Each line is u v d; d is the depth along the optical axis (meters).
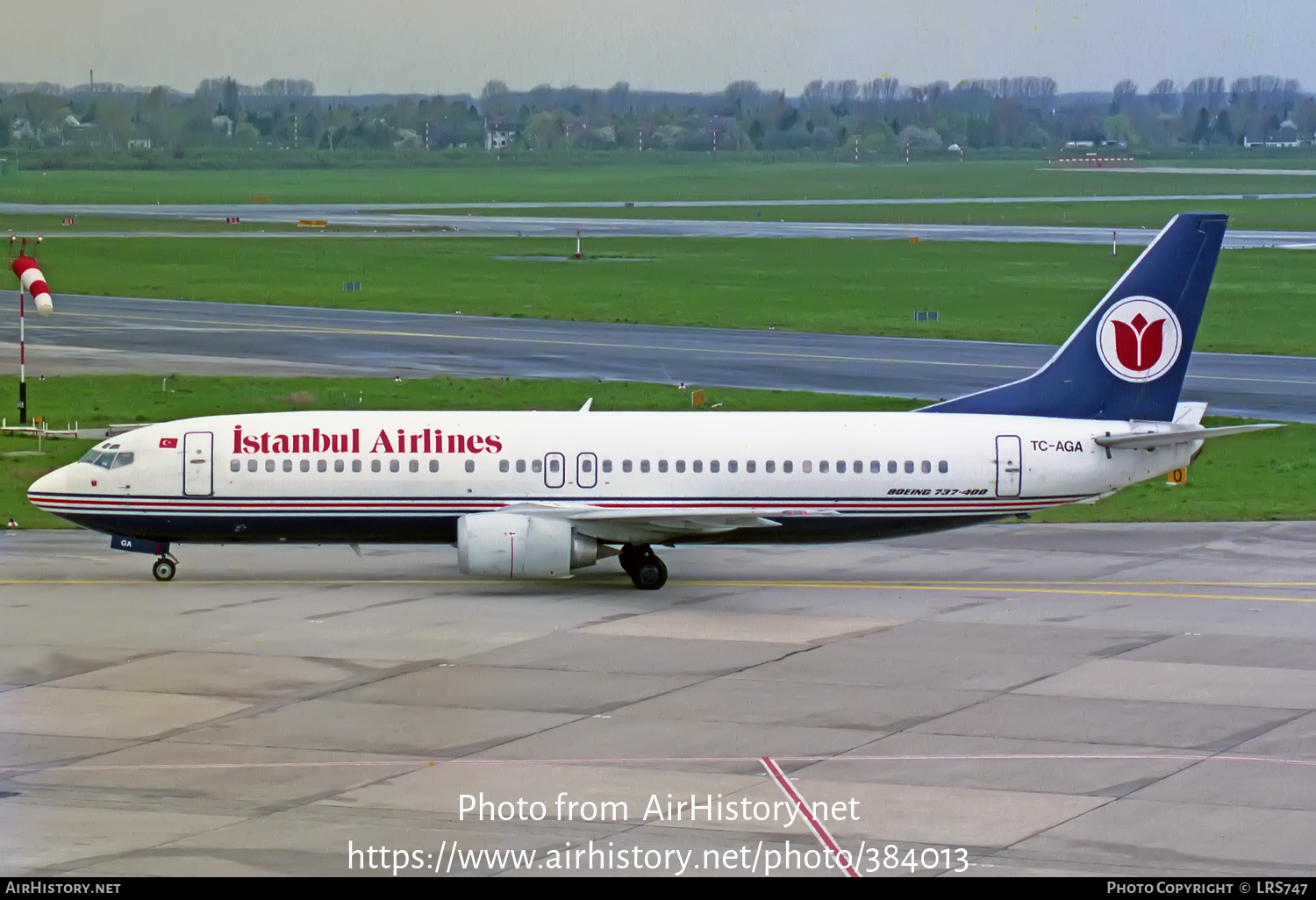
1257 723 63.88
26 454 129.38
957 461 91.19
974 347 199.50
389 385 164.62
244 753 59.12
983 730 62.72
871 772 57.41
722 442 90.75
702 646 76.31
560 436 90.25
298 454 89.00
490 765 57.91
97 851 49.16
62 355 183.75
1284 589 90.50
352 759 58.53
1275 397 164.25
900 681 70.12
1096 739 61.50
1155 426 93.94
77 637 76.75
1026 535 107.62
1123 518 113.62
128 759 58.28
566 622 81.12
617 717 64.19
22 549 99.19
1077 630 80.38
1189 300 93.00
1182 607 85.69
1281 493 122.69
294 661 72.75
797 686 69.12
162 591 87.69
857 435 91.44
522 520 86.12
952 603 86.62
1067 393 93.88
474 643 76.38
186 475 88.44
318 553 99.25
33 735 61.06
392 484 89.00
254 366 177.75
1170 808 53.75
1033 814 53.09
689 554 100.75
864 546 103.81
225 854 49.00
